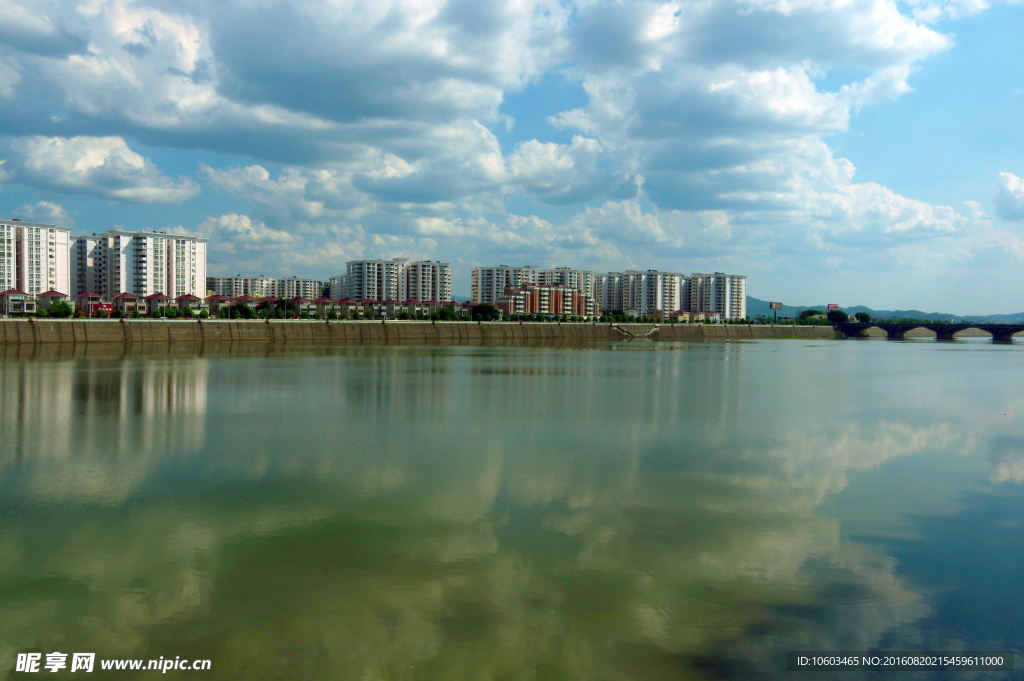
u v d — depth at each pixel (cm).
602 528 2089
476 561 1809
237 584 1658
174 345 13750
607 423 4166
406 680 1250
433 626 1451
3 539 1967
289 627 1445
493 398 5456
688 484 2634
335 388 6050
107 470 2800
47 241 19125
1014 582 1709
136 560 1809
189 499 2383
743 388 6494
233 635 1412
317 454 3155
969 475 2828
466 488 2548
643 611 1525
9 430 3741
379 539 1972
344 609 1525
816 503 2388
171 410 4575
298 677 1263
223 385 6197
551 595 1603
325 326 17075
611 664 1309
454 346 16238
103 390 5681
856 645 1396
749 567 1784
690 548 1920
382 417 4347
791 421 4306
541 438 3622
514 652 1348
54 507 2280
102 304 17200
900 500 2433
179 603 1555
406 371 8062
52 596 1590
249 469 2836
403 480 2666
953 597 1622
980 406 5150
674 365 9931
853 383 7106
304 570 1744
